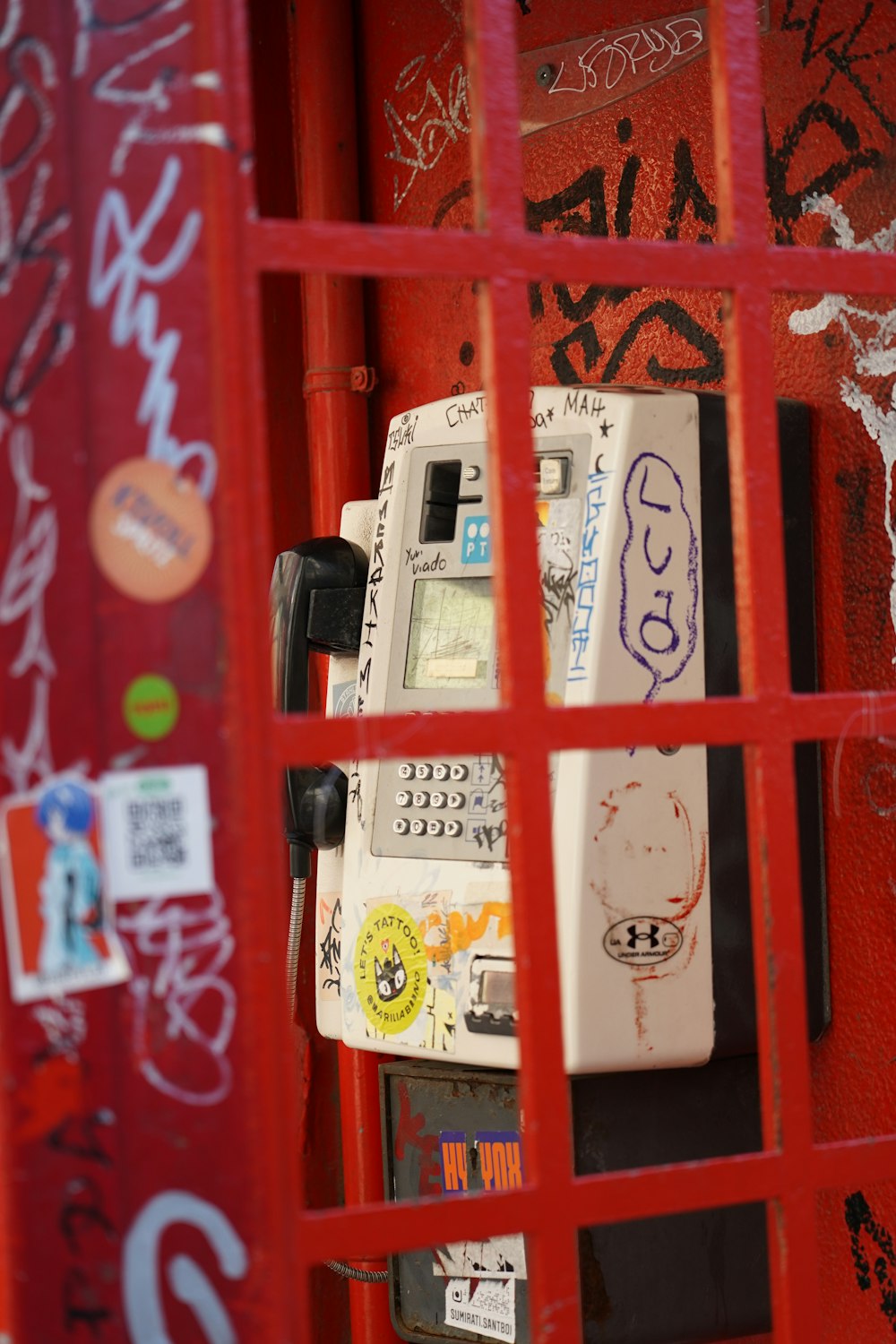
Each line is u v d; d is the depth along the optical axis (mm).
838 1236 2293
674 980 2072
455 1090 2297
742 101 1512
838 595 2219
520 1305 2236
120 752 1251
